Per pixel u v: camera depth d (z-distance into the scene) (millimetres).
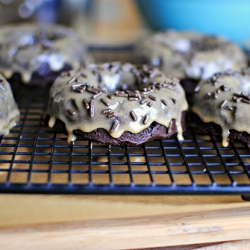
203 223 239
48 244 230
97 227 233
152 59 348
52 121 276
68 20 465
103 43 429
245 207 249
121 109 264
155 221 238
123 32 493
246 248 248
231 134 273
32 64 328
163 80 296
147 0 420
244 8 401
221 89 287
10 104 280
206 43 377
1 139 272
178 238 239
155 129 271
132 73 309
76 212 245
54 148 267
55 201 252
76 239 231
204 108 284
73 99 270
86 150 285
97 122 263
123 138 265
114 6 602
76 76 292
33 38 369
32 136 293
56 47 341
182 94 290
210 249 247
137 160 281
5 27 377
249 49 414
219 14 407
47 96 337
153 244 239
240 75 308
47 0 434
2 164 271
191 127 298
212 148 268
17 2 426
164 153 261
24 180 264
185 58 343
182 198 257
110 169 240
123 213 244
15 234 227
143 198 256
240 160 257
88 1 537
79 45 363
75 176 268
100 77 299
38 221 239
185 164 250
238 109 271
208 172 243
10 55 328
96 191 229
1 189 224
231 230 241
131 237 235
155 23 437
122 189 229
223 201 256
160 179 271
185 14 414
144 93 276
